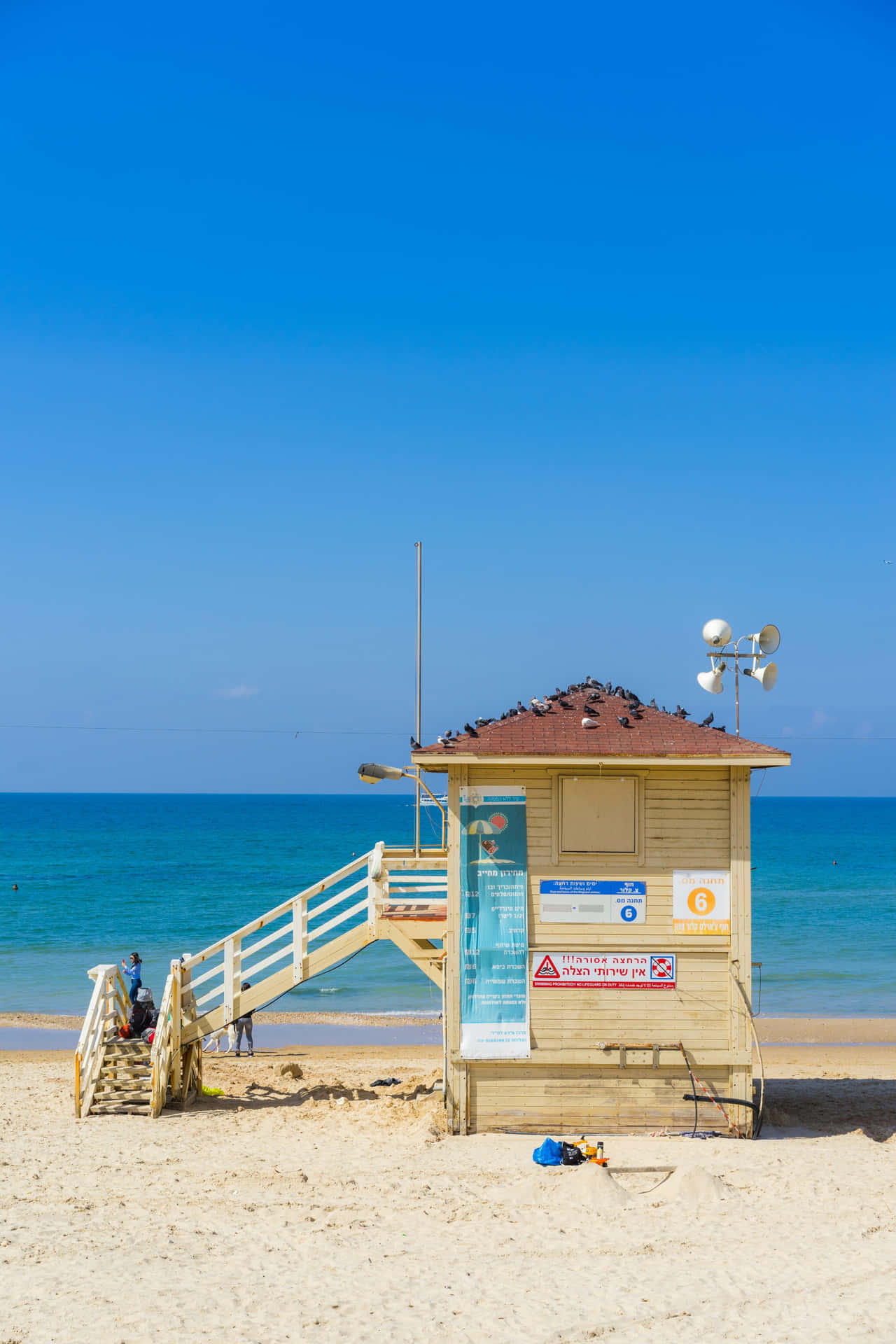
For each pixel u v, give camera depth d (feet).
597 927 49.52
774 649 52.03
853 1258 34.12
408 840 379.96
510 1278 32.65
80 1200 40.01
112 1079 56.80
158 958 146.00
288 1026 100.48
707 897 49.62
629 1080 49.29
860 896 225.97
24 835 414.41
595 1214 38.42
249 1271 33.19
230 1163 45.03
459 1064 49.32
